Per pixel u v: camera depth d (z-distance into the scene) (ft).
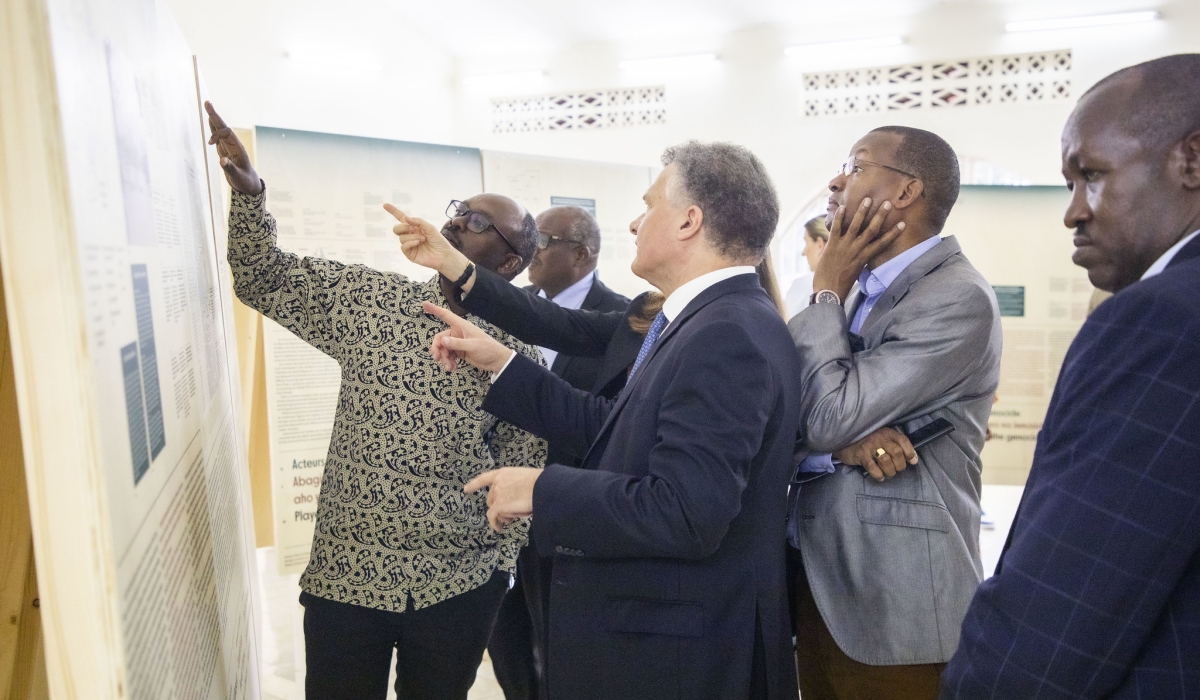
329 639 4.95
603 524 3.55
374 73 22.18
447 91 25.48
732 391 3.60
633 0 21.91
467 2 22.45
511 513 3.87
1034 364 12.89
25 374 1.70
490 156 11.33
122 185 2.29
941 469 4.50
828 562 4.54
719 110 23.34
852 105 22.25
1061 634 2.42
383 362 4.92
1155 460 2.31
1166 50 19.93
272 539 10.07
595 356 6.16
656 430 3.87
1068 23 20.04
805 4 21.54
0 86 1.66
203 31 17.62
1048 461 2.61
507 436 5.50
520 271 5.87
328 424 9.48
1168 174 2.68
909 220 4.69
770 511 3.91
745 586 3.78
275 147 9.22
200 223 4.26
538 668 7.43
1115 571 2.35
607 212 12.82
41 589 1.73
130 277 2.28
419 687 5.16
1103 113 2.78
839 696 4.62
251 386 9.54
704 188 4.17
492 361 4.81
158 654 2.28
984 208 12.84
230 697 3.79
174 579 2.60
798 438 4.69
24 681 2.45
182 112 3.93
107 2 2.35
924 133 4.70
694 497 3.44
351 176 9.72
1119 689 2.46
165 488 2.55
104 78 2.20
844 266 4.71
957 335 4.30
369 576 4.87
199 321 3.82
